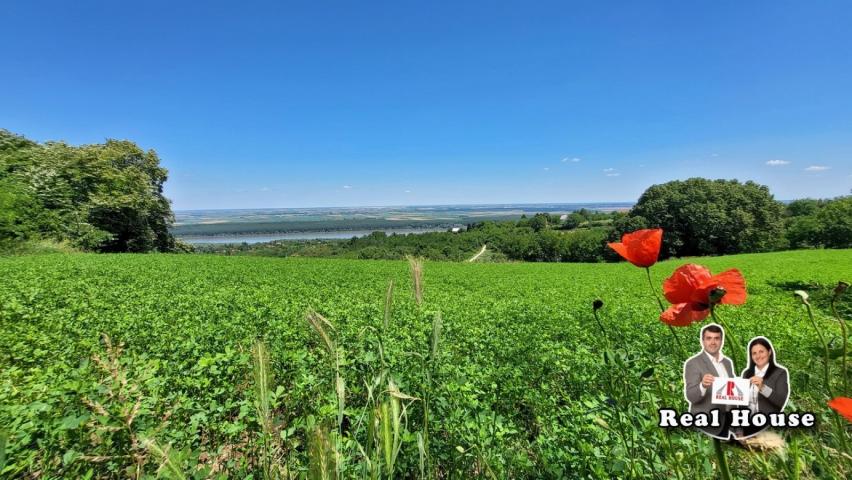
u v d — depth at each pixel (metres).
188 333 6.71
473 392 4.27
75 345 5.88
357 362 4.66
